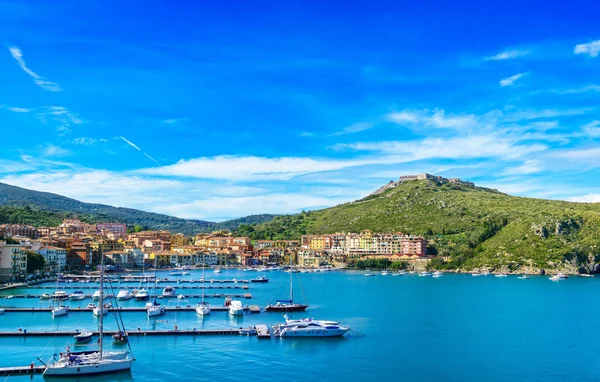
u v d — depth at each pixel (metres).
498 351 135.25
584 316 188.00
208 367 118.88
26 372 113.12
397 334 154.12
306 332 147.12
